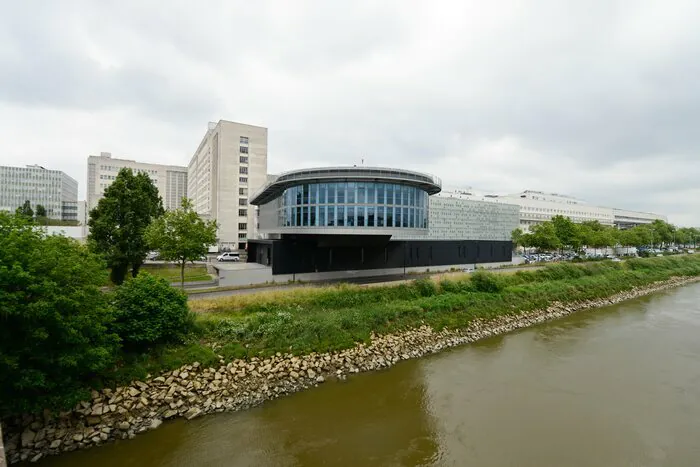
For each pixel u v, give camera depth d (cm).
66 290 1441
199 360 1895
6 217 1495
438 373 2262
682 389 2081
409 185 3878
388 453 1487
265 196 5478
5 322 1311
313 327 2383
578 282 4688
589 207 12706
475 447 1533
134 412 1609
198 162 10981
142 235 3200
